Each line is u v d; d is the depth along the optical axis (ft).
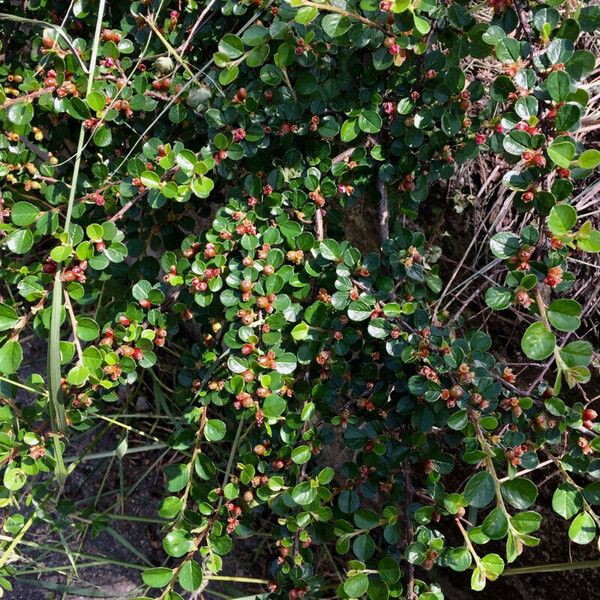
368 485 1.46
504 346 1.70
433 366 1.34
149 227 1.68
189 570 1.44
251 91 1.50
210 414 1.99
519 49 1.30
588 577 1.65
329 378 1.49
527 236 1.27
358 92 1.50
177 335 2.28
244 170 1.64
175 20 1.62
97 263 1.47
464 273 1.71
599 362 1.59
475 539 1.32
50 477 2.12
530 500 1.26
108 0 1.72
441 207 1.70
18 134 1.63
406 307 1.40
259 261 1.48
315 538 1.47
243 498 1.53
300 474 1.47
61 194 1.63
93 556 1.94
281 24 1.42
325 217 1.60
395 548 1.45
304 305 1.55
